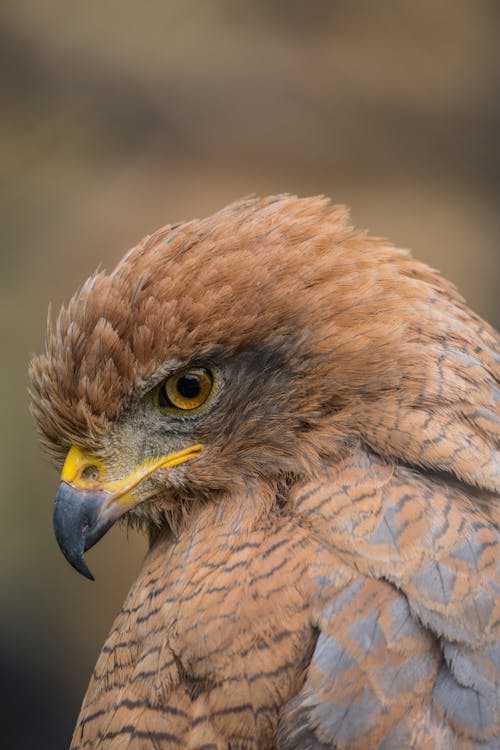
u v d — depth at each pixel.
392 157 23.36
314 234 7.55
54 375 7.82
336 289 7.38
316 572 6.66
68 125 22.98
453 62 23.97
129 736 6.91
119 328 7.55
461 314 7.48
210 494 7.61
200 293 7.39
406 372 7.16
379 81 23.88
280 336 7.37
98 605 18.86
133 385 7.59
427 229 22.31
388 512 6.74
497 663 6.40
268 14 24.02
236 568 6.87
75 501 7.78
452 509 6.73
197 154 23.02
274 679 6.57
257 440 7.39
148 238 7.69
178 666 6.83
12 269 21.55
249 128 23.28
